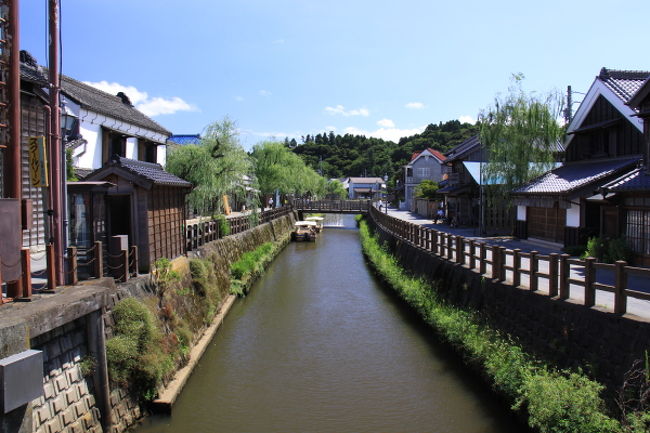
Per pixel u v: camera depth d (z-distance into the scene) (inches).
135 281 359.9
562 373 292.0
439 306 515.2
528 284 404.2
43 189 389.4
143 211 397.7
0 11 244.7
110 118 713.6
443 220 1294.3
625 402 231.6
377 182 3811.5
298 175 1695.4
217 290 584.1
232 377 405.7
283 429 320.2
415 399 361.7
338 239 1530.5
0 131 245.4
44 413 224.4
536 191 702.5
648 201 458.0
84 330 267.3
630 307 323.9
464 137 3769.7
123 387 299.3
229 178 801.6
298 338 510.3
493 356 350.9
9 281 234.2
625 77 697.0
